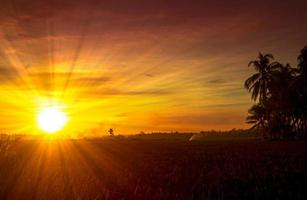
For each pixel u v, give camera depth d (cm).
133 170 1594
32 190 921
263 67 6084
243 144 4044
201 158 2189
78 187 1016
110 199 927
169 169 1625
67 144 4231
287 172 1439
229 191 1058
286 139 5794
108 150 3133
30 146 1520
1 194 873
